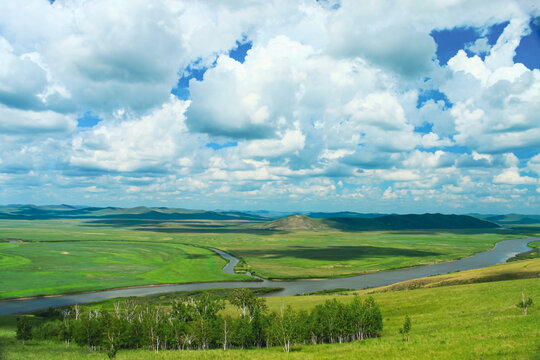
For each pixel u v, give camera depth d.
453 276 119.31
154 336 71.38
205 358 54.78
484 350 39.75
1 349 66.81
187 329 72.00
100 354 63.62
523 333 44.91
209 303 88.50
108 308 115.81
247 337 69.50
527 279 90.50
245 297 81.56
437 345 45.84
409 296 91.00
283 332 60.38
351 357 46.28
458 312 68.25
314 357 49.25
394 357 43.00
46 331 82.81
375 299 95.06
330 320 66.12
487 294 78.50
